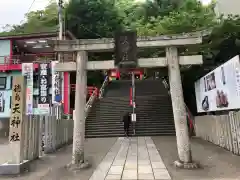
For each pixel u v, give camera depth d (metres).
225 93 10.05
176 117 7.56
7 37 21.59
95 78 28.89
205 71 16.61
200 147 10.69
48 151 10.42
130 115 15.94
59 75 18.53
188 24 19.45
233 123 9.11
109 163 8.03
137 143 12.34
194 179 6.05
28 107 18.28
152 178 6.22
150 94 22.80
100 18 30.22
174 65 7.76
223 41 13.97
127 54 7.81
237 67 8.79
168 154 9.34
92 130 16.00
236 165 7.30
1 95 20.78
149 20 34.31
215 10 24.14
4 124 20.08
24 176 6.75
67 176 6.65
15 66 20.67
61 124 12.72
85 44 8.07
